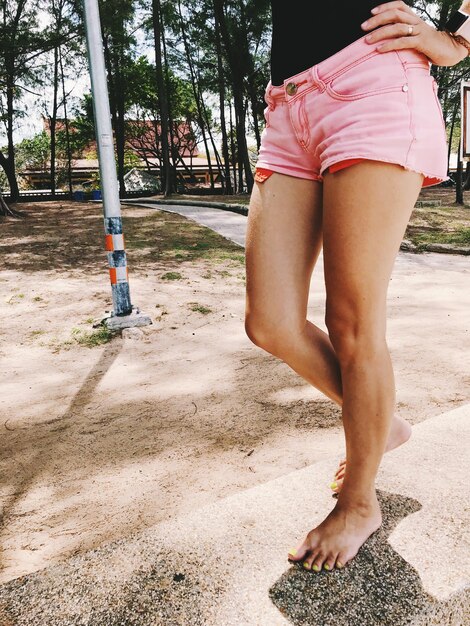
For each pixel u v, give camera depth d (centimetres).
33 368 434
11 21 1948
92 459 277
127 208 1736
